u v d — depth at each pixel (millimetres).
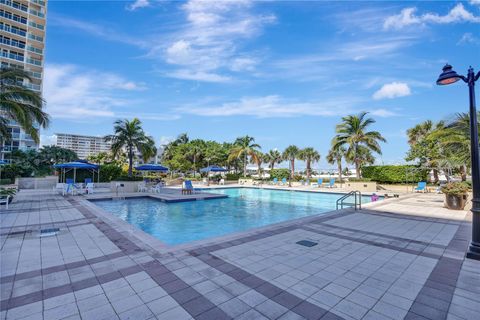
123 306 2881
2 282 3488
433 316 2732
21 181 19750
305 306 2920
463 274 3875
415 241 5754
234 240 5660
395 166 24672
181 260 4348
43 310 2791
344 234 6340
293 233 6371
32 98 12609
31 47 41812
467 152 13594
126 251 4809
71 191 16391
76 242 5406
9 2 40750
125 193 17469
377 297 3146
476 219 4602
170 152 47469
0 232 6270
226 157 40875
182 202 15000
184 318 2652
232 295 3156
